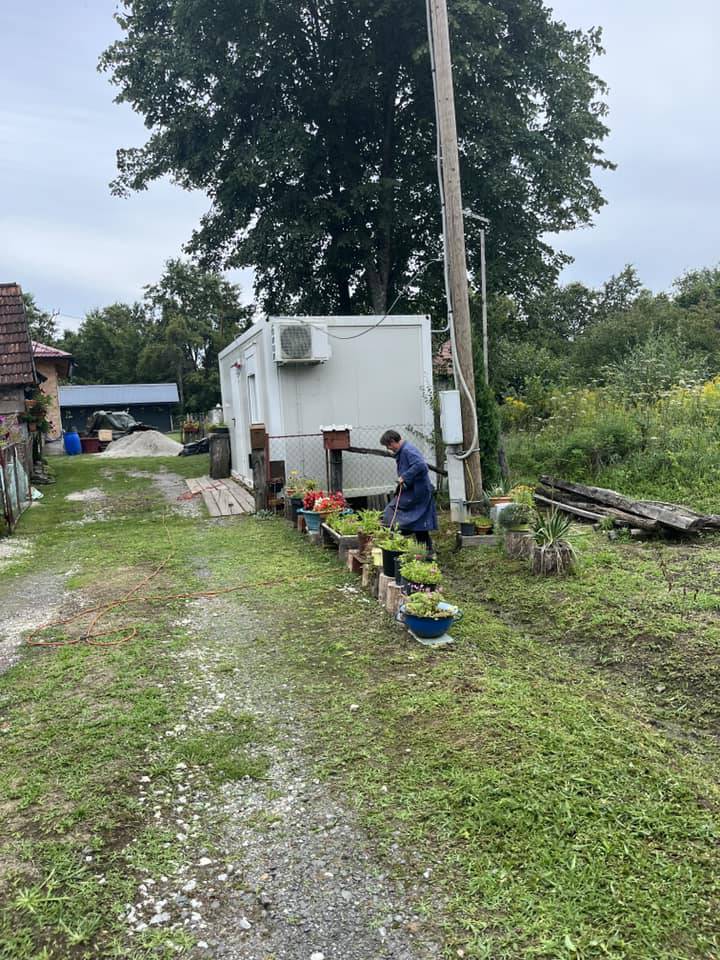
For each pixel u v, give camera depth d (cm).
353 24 1456
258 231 1579
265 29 1451
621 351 2058
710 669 367
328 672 407
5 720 358
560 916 206
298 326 901
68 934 209
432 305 1816
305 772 298
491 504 738
